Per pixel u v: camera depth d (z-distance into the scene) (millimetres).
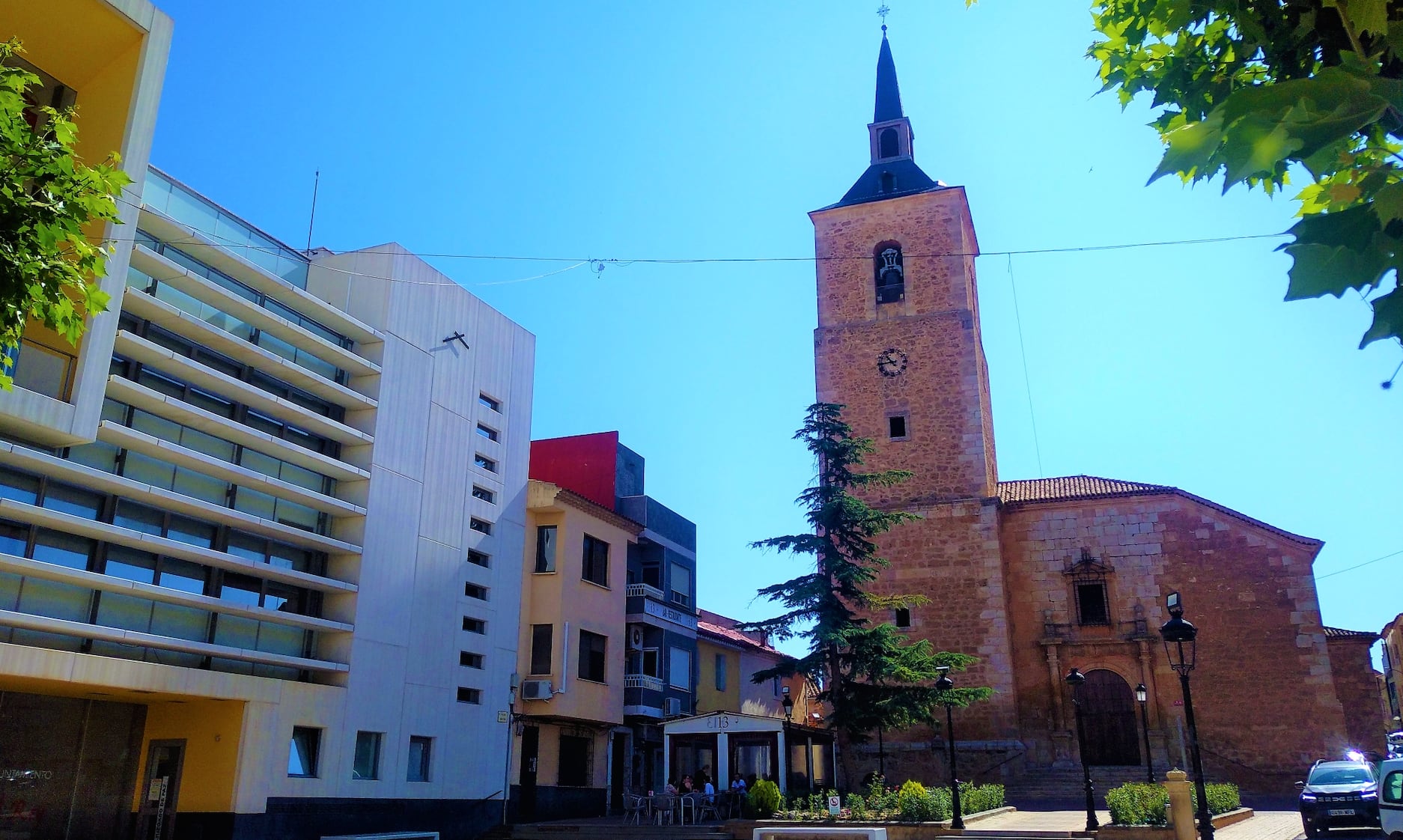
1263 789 33562
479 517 31750
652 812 32406
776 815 27672
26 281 9039
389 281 29609
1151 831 21703
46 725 23203
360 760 26359
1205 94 5555
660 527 41688
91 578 21125
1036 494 39906
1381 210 3123
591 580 35656
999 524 38312
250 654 24156
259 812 23266
